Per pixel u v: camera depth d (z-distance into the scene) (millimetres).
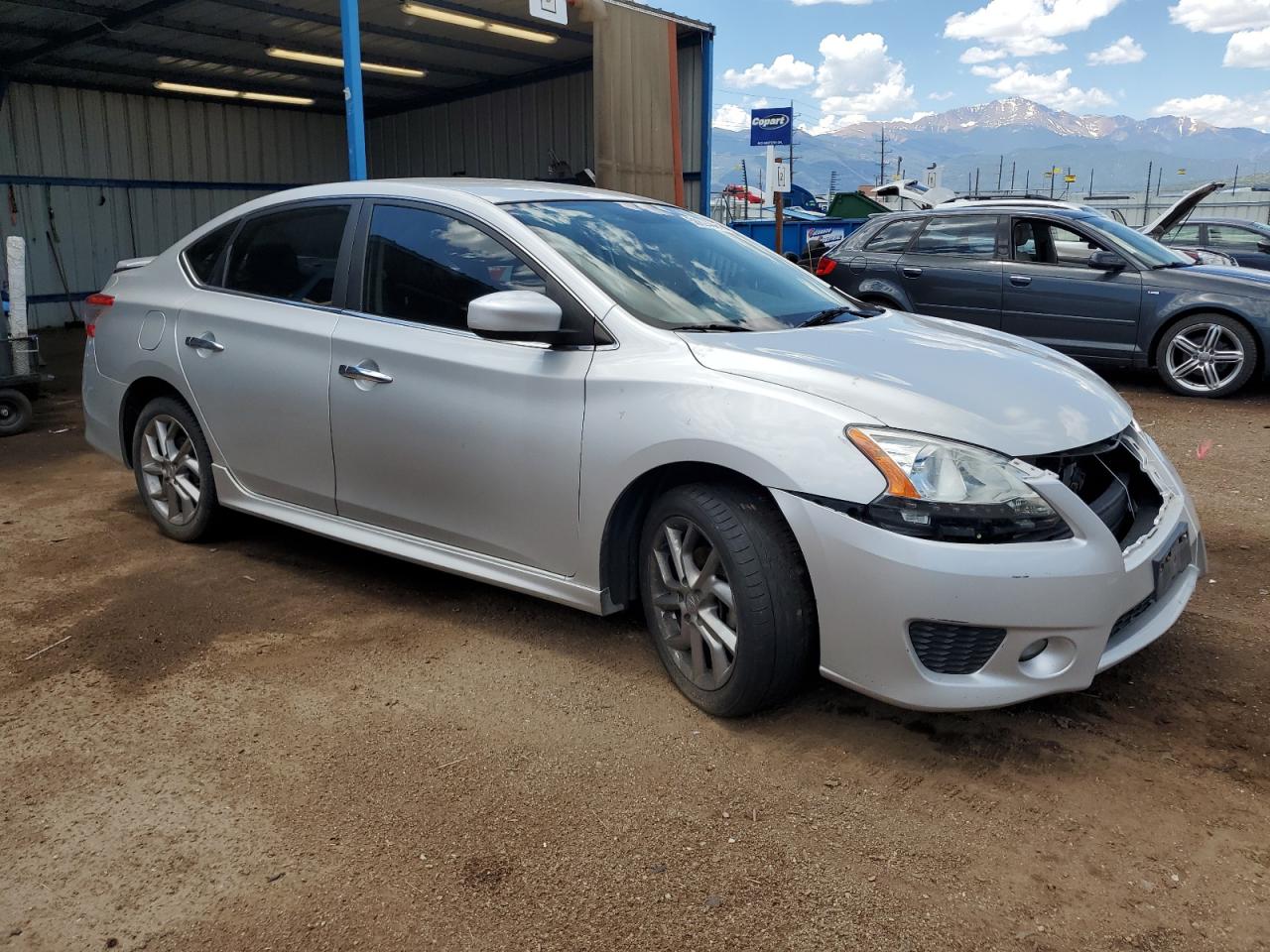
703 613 2910
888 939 2068
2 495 5617
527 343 3148
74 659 3418
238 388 4082
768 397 2752
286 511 4086
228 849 2387
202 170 17109
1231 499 5250
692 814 2504
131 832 2459
